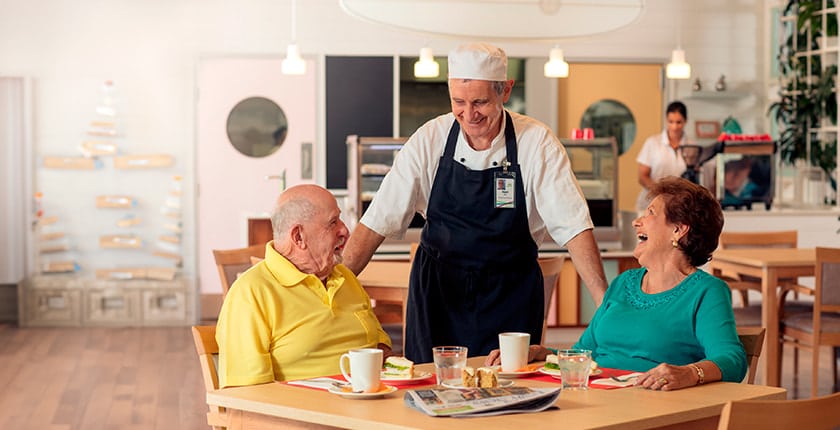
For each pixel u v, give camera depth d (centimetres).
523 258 343
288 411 233
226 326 279
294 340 286
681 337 290
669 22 962
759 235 673
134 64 898
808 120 927
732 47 975
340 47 922
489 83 314
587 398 244
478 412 224
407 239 684
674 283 298
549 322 724
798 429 207
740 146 822
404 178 339
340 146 926
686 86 969
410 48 930
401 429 216
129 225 898
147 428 528
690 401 241
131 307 874
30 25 884
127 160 894
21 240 902
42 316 866
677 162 818
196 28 904
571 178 334
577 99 952
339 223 297
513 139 333
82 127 894
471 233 337
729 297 292
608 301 309
